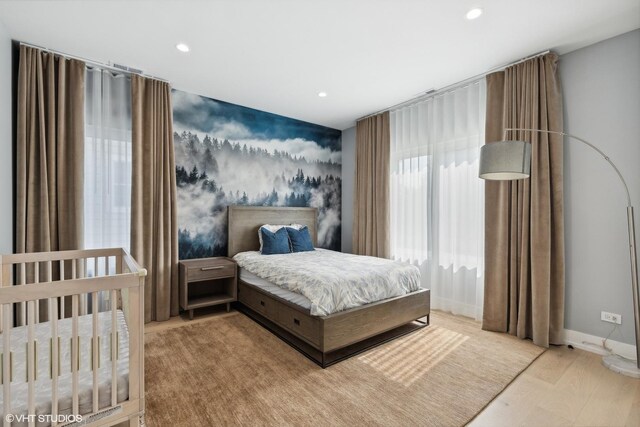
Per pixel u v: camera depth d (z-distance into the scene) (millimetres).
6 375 1121
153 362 2316
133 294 1386
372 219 4562
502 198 2961
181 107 3646
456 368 2256
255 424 1635
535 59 2764
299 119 4805
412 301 2975
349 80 3359
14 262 1989
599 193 2553
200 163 3807
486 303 3061
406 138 4156
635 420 1687
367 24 2328
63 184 2711
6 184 2377
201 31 2422
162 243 3238
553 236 2705
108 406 1325
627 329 2412
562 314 2650
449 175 3635
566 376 2162
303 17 2244
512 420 1689
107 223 3029
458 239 3533
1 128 2281
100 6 2100
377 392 1940
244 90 3645
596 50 2570
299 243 4137
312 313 2332
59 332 1780
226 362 2328
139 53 2754
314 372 2189
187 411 1734
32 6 2092
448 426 1630
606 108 2514
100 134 3004
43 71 2672
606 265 2520
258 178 4359
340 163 5418
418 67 3045
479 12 2174
